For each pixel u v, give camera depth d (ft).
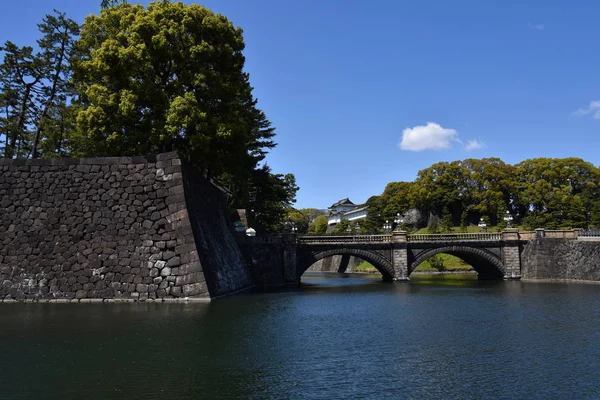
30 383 47.55
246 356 59.41
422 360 58.34
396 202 412.57
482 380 50.21
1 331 71.41
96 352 59.82
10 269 107.24
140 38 124.77
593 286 165.48
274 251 195.62
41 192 113.29
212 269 118.52
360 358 59.00
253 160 193.77
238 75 145.48
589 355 61.00
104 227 110.42
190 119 122.31
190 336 69.97
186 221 109.70
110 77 127.24
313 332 75.97
